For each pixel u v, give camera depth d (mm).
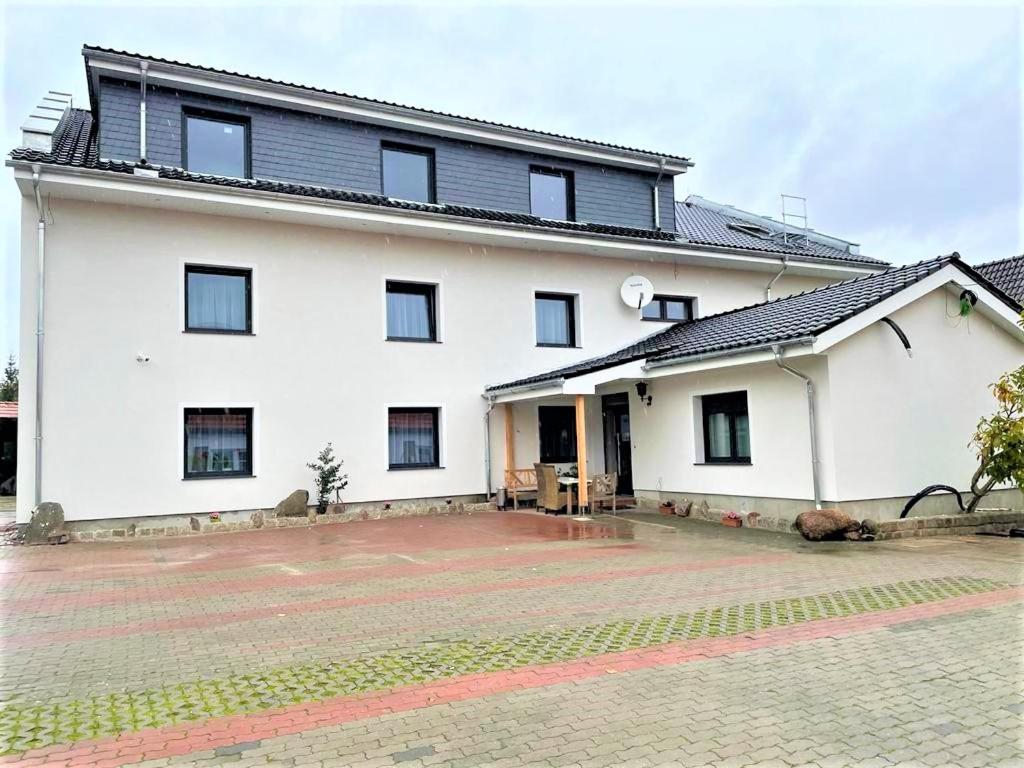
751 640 5512
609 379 13914
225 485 13414
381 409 15078
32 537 11531
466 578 8219
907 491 11719
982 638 5449
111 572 8930
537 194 18141
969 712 4047
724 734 3795
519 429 16656
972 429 12531
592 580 7992
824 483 11188
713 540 10969
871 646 5297
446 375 15875
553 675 4785
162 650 5492
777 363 11680
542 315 17547
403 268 15570
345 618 6441
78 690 4613
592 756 3555
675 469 14531
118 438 12586
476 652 5324
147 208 13125
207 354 13453
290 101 14914
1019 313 12430
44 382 12102
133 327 12852
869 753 3551
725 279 19656
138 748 3721
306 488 14180
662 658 5105
